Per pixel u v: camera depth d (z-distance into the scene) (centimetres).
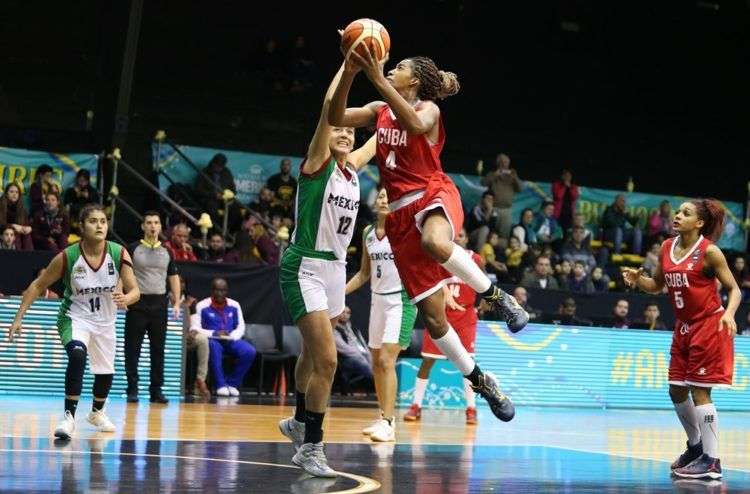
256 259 1661
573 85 2452
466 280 598
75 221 1620
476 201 1995
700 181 2506
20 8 2016
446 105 2334
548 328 1555
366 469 664
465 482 615
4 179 1638
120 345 1301
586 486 623
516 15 2419
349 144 639
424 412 1350
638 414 1483
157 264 1231
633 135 2477
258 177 1900
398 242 614
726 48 2594
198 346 1409
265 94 2183
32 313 1277
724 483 681
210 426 926
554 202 2016
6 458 642
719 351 723
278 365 1539
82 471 589
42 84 2011
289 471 626
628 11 2502
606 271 1961
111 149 1800
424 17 2345
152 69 2108
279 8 2222
